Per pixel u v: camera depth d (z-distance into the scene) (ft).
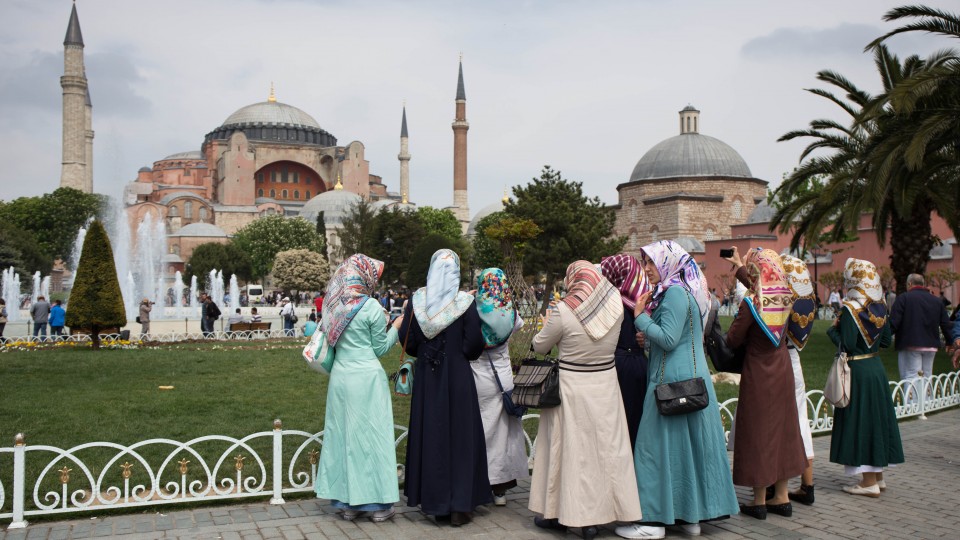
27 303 174.60
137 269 180.34
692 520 17.24
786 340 19.74
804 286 20.45
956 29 47.14
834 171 60.13
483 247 255.29
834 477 23.40
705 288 19.17
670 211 205.67
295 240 284.20
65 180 275.18
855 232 61.21
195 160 409.90
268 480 21.85
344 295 18.57
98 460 23.57
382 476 17.90
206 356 56.85
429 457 17.89
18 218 240.12
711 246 170.71
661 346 17.46
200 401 34.94
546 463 17.84
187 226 308.81
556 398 17.26
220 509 19.06
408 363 19.39
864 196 49.73
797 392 20.86
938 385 36.14
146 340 74.23
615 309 17.57
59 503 19.12
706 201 204.95
